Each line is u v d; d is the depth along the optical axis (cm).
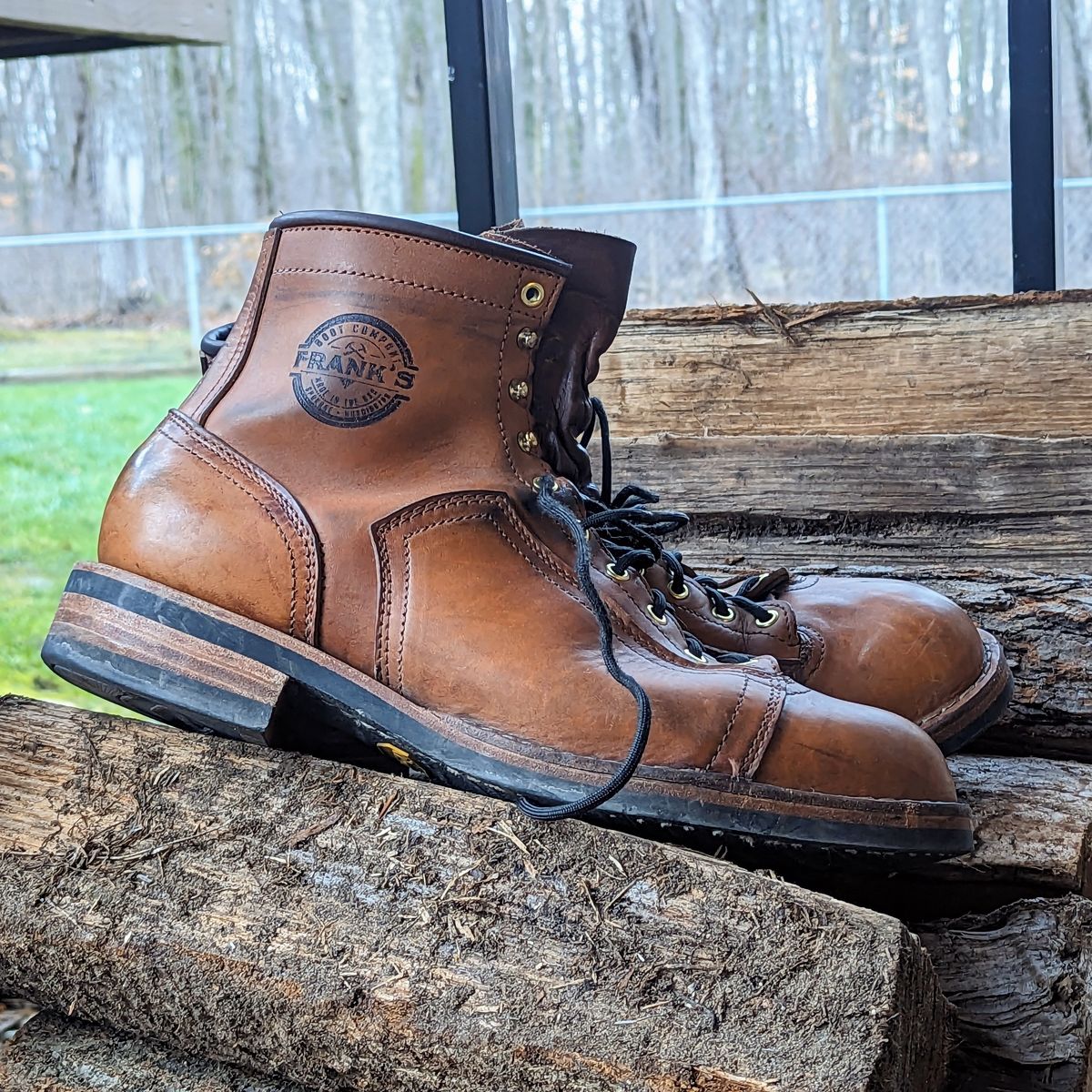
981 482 122
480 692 72
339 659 75
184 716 75
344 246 75
